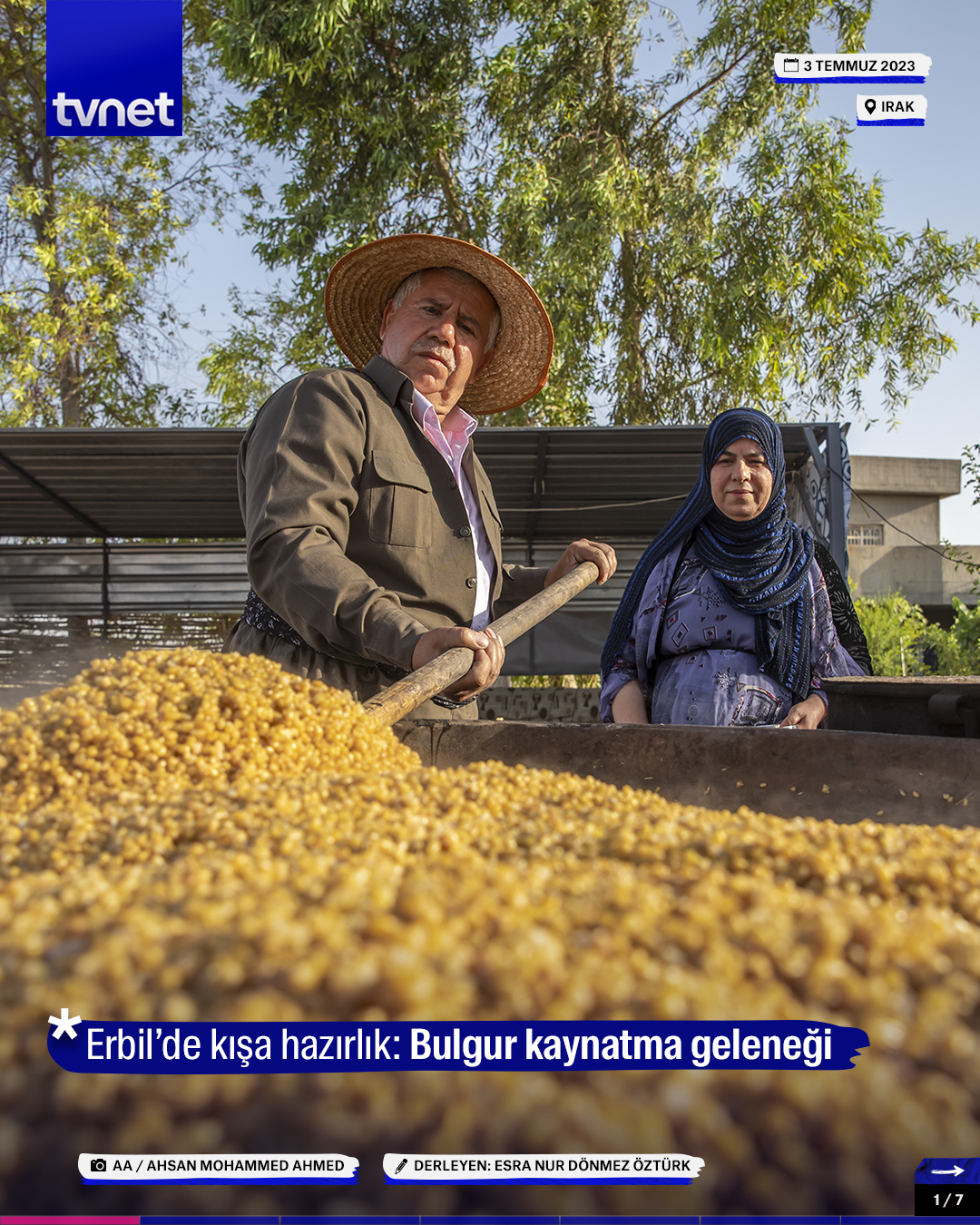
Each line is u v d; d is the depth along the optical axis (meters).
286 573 1.55
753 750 1.38
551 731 1.45
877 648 14.07
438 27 10.41
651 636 2.35
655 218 10.63
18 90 12.41
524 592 2.35
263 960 0.40
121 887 0.52
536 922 0.47
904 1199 0.33
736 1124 0.35
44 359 11.73
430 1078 0.35
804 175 10.31
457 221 10.77
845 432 6.67
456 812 0.81
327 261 10.33
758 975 0.44
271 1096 0.35
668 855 0.67
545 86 10.48
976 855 0.71
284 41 9.79
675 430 7.11
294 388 1.81
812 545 2.39
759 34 10.41
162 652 1.21
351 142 10.59
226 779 1.01
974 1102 0.38
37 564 10.38
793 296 10.74
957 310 11.00
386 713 1.26
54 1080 0.35
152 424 12.52
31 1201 0.32
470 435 2.20
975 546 21.16
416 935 0.42
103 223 11.60
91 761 0.96
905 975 0.46
